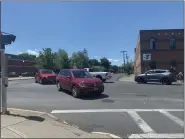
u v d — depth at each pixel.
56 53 79.69
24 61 79.31
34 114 10.98
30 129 8.53
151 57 51.78
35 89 21.61
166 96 18.05
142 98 16.95
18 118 10.01
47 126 9.09
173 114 11.84
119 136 8.49
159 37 51.59
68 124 9.83
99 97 17.27
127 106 13.84
